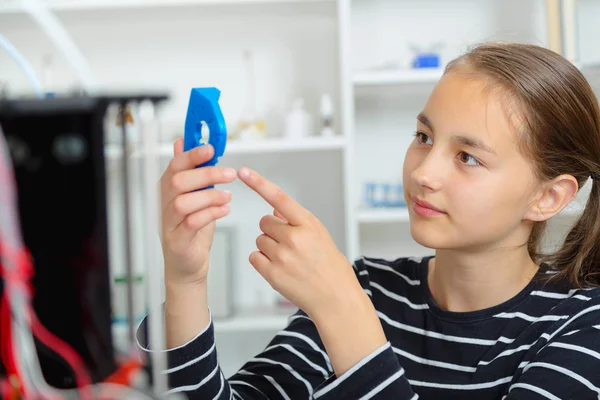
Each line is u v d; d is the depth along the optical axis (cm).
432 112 80
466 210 79
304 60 216
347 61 187
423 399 90
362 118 218
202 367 72
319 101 217
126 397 41
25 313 39
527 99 80
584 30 213
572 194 87
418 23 215
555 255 98
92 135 39
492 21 214
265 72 217
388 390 65
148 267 42
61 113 39
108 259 40
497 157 78
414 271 99
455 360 90
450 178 79
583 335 81
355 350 66
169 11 199
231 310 197
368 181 218
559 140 84
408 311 96
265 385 90
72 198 39
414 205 82
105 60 216
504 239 88
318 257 66
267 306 215
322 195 220
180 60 216
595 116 91
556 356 79
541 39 212
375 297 99
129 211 41
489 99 79
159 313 43
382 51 215
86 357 41
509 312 90
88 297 40
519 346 87
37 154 39
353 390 66
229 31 216
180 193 64
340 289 66
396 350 93
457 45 214
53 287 40
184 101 216
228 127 212
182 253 67
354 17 215
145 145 41
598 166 91
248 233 220
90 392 40
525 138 80
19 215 39
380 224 222
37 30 208
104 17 204
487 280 89
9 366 39
